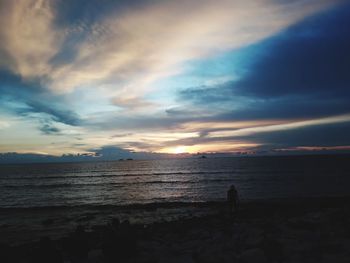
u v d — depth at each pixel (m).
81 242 12.46
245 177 79.88
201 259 9.66
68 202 44.47
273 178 74.06
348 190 48.16
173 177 91.50
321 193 45.09
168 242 13.33
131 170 150.00
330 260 8.42
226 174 94.75
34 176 114.44
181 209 31.62
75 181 85.88
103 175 112.75
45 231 22.41
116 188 63.41
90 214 30.12
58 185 72.94
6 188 67.69
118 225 13.20
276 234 12.22
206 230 16.05
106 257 10.38
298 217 17.28
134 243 10.70
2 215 30.56
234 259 9.32
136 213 29.98
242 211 25.83
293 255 9.22
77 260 11.16
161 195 49.66
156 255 10.72
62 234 21.14
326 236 11.27
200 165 184.75
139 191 56.94
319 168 110.06
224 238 12.85
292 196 41.94
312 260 8.62
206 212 29.33
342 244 9.91
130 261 10.16
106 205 36.16
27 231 22.50
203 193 50.78
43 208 34.47
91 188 64.81
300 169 106.75
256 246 10.69
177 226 19.12
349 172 89.25
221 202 34.88
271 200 35.19
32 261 10.80
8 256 12.41
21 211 32.81
